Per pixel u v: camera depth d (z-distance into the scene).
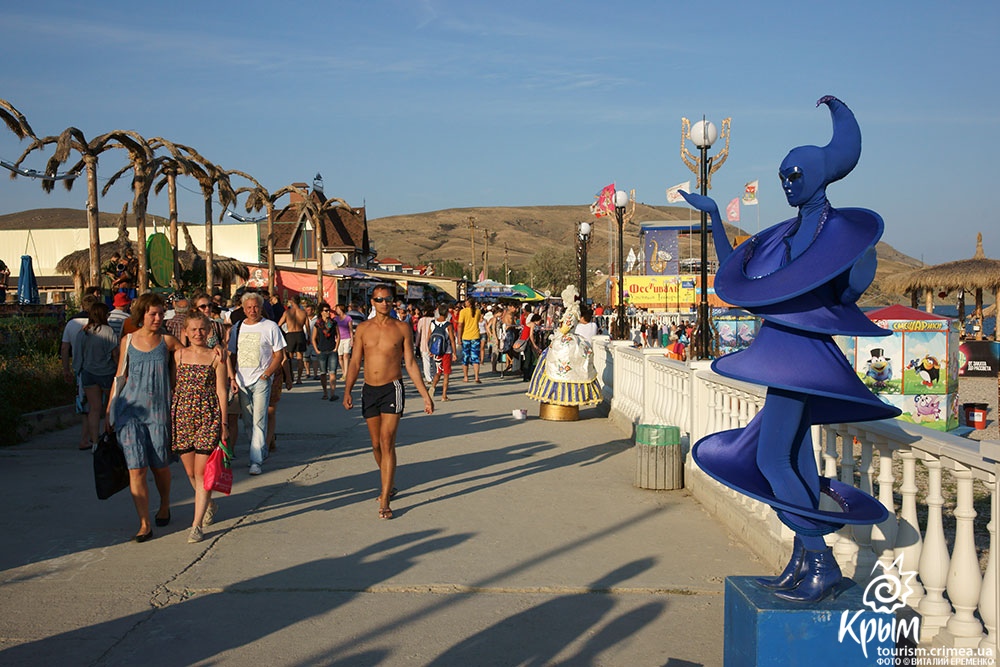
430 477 9.66
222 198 25.39
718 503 7.69
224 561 6.43
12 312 18.39
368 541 6.98
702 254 15.65
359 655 4.70
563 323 14.51
